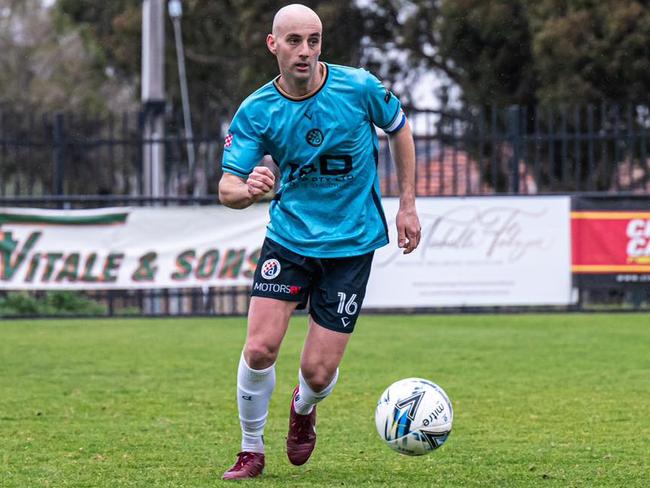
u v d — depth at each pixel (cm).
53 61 7619
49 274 2859
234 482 998
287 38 951
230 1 5403
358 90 984
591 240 2884
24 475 1039
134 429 1314
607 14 4353
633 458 1128
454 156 3130
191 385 1705
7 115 3228
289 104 977
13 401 1541
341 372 1844
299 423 1039
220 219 2875
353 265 1000
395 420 975
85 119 3303
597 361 1989
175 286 2875
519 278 2869
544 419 1379
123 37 5809
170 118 4716
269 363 998
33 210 2852
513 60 4897
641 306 3111
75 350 2208
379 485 987
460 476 1034
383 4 5397
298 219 993
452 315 3033
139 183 3145
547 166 4928
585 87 4422
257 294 1001
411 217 1025
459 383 1709
